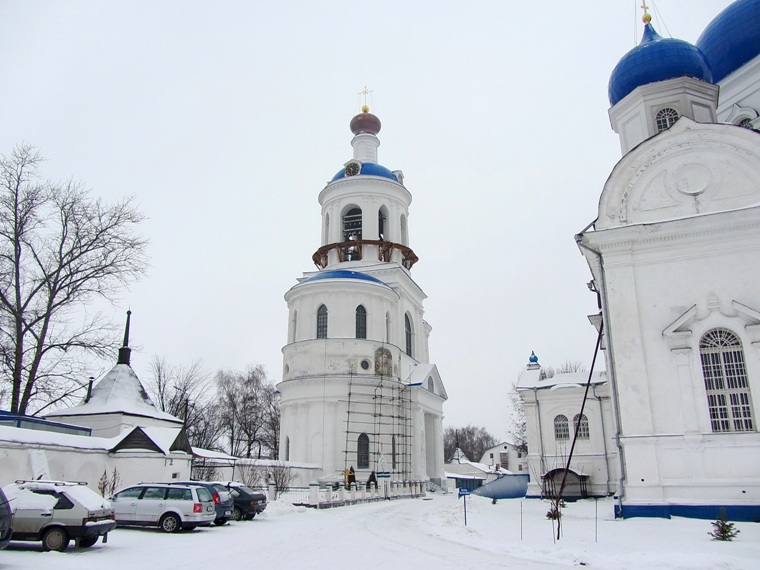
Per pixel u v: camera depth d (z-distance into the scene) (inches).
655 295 911.0
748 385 841.5
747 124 1239.5
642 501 833.5
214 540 685.9
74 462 1036.5
